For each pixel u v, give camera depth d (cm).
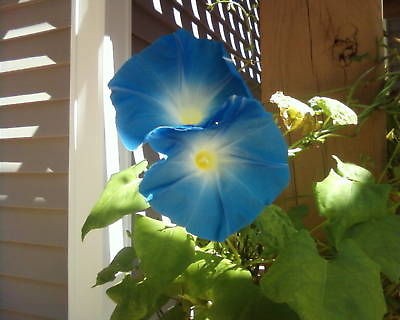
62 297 56
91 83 51
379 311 22
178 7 71
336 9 36
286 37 37
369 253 26
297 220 32
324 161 35
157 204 23
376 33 35
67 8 55
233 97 22
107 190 29
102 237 49
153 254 26
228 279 27
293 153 31
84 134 51
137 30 58
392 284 32
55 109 56
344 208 27
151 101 25
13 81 60
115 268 32
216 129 22
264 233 26
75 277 51
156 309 31
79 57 52
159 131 22
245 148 23
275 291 23
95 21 51
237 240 31
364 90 35
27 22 59
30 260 59
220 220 23
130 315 29
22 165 59
